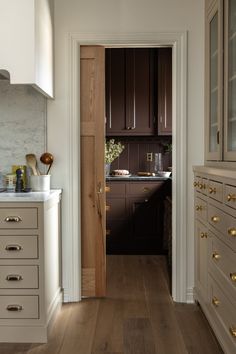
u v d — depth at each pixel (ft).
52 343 9.00
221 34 9.38
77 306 11.23
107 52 17.40
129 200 17.11
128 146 18.58
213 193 8.87
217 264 8.53
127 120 17.53
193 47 11.27
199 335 9.35
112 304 11.36
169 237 15.17
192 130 11.37
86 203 11.84
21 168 11.19
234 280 6.94
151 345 8.86
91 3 11.23
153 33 11.21
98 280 11.91
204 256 9.95
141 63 17.44
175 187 11.48
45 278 9.11
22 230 9.01
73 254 11.51
